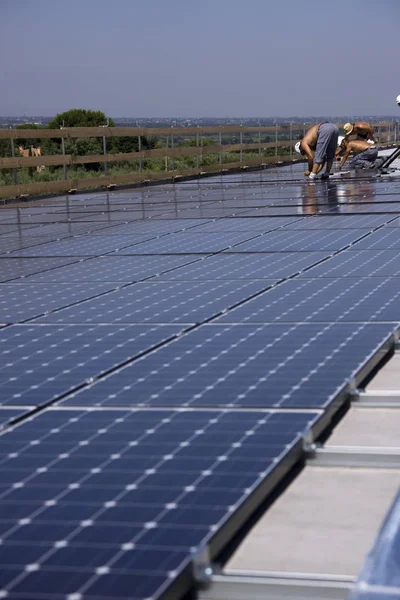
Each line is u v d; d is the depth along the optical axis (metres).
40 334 5.13
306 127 35.41
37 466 2.92
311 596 2.19
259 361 4.21
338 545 2.51
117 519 2.42
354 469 3.12
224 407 3.51
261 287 6.36
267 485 2.75
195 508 2.48
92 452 3.04
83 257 8.63
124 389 3.86
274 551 2.48
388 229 9.49
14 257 8.95
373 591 1.75
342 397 3.72
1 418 3.54
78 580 2.07
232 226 10.68
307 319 5.13
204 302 5.88
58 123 45.53
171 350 4.54
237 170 29.78
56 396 3.81
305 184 18.86
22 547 2.27
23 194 19.77
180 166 30.03
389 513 2.16
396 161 31.16
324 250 8.14
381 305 5.42
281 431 3.17
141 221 12.14
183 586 2.12
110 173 26.75
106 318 5.51
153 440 3.13
